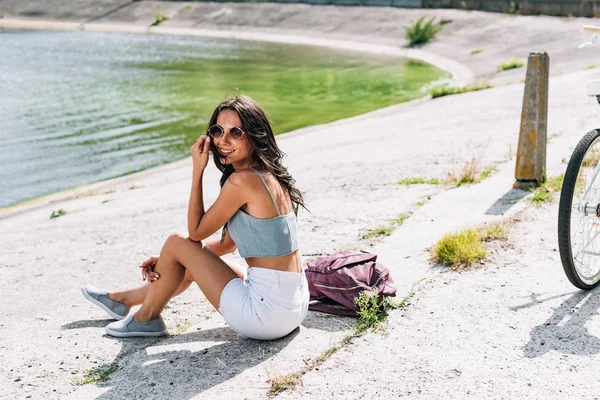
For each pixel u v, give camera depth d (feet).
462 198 21.71
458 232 17.95
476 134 33.91
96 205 32.07
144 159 49.93
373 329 13.14
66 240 24.40
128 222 25.80
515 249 16.78
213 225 12.36
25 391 11.97
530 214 19.34
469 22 115.55
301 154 38.06
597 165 13.70
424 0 130.52
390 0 134.51
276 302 12.25
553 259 16.08
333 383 11.29
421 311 13.79
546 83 21.29
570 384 10.91
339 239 19.42
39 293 17.93
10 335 14.75
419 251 17.42
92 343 13.66
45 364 12.93
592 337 12.37
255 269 12.33
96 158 50.88
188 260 12.71
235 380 11.55
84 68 100.68
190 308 15.51
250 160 12.43
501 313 13.50
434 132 36.94
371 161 30.81
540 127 21.49
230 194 12.03
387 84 80.12
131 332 13.69
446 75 86.48
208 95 76.18
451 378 11.27
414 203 22.02
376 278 13.94
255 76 89.92
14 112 69.87
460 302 14.10
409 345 12.45
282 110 65.36
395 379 11.32
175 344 13.23
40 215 32.27
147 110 68.64
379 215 21.25
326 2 143.23
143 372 12.13
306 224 21.20
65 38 142.31
